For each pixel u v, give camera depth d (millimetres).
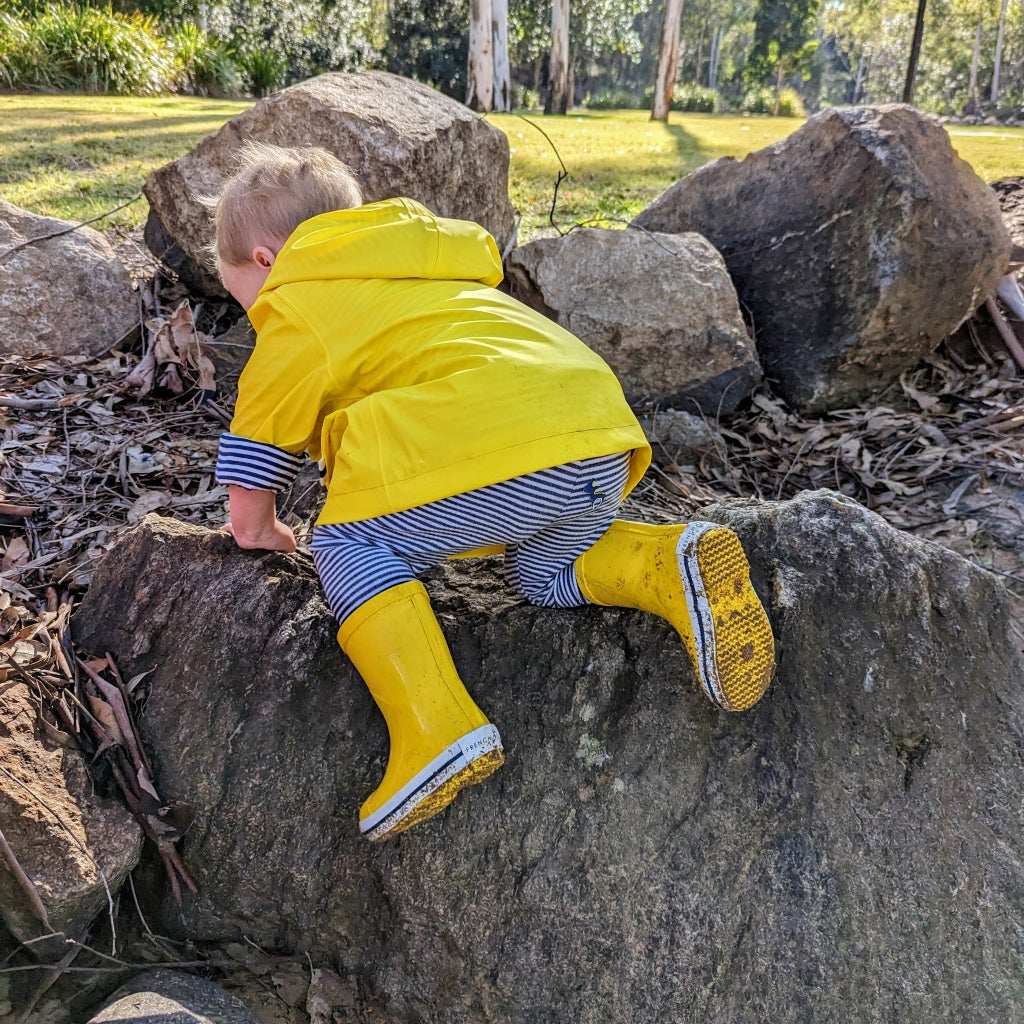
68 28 7434
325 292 907
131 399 1685
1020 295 2029
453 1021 894
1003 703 1030
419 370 873
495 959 890
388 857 924
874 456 1753
